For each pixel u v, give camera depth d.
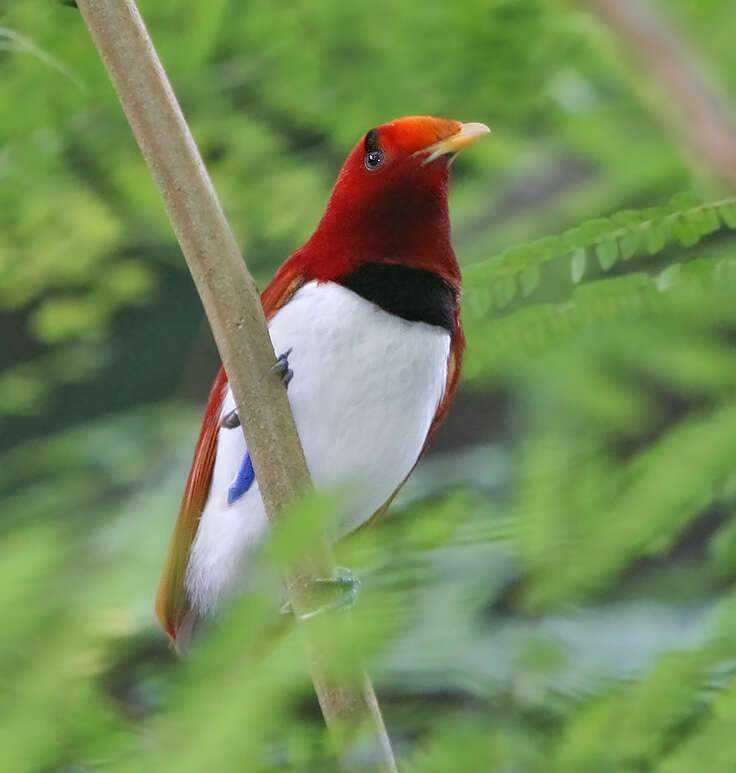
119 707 2.41
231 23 8.27
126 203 9.24
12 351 12.92
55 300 9.59
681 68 5.05
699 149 4.93
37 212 8.91
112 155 8.97
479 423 11.64
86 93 7.89
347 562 3.78
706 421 3.17
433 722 4.96
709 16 6.34
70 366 10.40
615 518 3.03
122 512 6.44
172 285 12.18
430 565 4.09
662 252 5.24
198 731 2.09
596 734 2.95
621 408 5.12
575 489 3.10
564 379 5.16
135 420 9.35
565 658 4.44
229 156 8.83
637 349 5.10
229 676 2.16
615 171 6.95
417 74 8.16
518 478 3.24
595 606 5.88
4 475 8.99
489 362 4.23
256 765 2.10
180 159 5.07
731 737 2.82
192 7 8.20
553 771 2.91
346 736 3.15
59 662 2.11
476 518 3.49
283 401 5.07
